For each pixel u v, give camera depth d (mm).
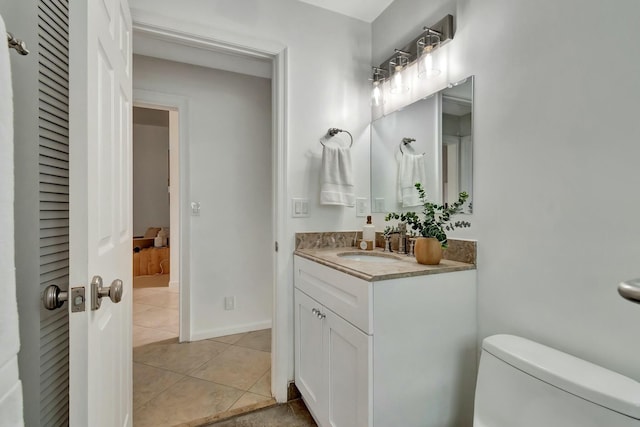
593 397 762
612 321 884
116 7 1072
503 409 957
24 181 754
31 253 760
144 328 2820
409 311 1141
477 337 1289
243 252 2770
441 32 1464
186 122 2559
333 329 1308
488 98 1258
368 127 2014
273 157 1815
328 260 1410
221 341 2559
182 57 2182
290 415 1622
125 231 1234
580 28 955
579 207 958
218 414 1614
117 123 1082
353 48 1962
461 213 1368
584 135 944
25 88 757
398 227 1696
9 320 560
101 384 856
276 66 1778
